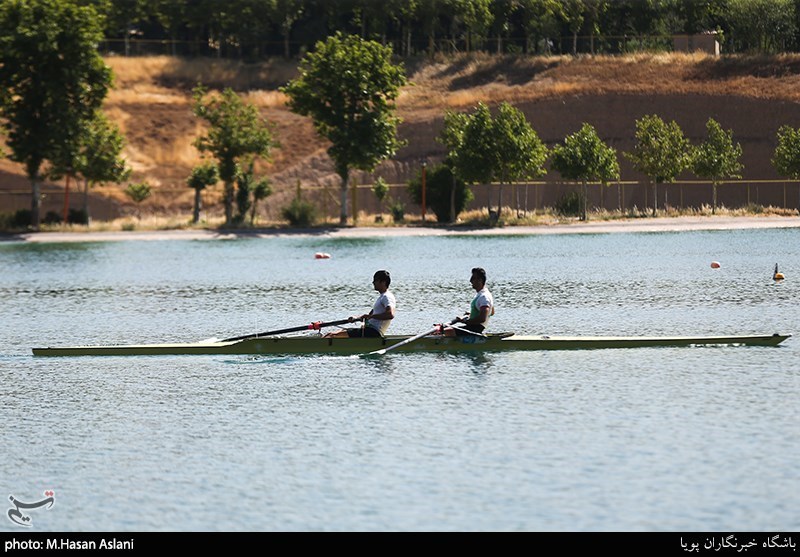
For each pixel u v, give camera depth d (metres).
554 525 52.22
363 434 67.56
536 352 93.31
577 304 125.50
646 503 54.62
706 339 95.44
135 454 64.62
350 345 92.94
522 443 64.81
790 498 54.78
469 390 79.00
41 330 111.88
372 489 57.47
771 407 72.25
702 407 72.56
